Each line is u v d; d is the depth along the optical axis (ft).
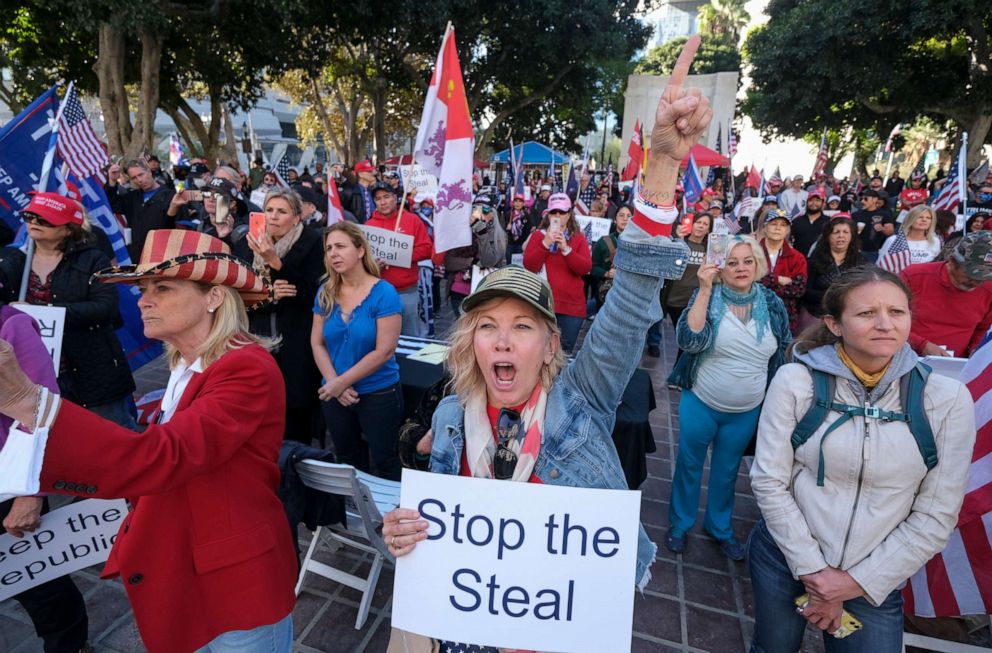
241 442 4.59
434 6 58.08
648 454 14.10
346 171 49.57
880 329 4.85
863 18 65.67
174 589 4.85
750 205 33.55
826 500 5.39
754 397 9.25
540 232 15.12
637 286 4.15
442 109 14.57
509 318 4.26
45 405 3.34
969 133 76.84
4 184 10.85
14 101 67.56
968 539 6.91
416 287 16.60
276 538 5.26
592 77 82.38
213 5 48.73
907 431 5.08
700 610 8.94
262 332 10.65
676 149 3.89
